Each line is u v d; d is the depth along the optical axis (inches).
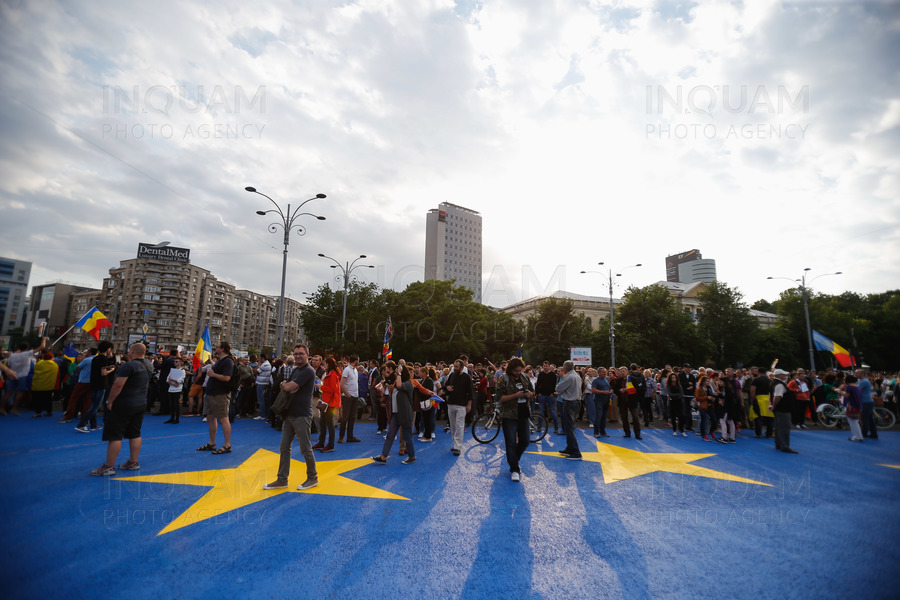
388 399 417.1
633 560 148.4
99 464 264.1
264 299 5423.2
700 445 397.7
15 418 439.5
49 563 136.4
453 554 150.4
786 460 329.4
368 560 144.0
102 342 391.2
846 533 175.3
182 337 3976.4
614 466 298.4
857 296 2353.6
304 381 231.1
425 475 264.5
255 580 129.0
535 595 123.9
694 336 1792.6
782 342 2046.0
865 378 465.4
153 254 3885.3
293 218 888.9
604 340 1760.6
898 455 354.9
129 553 144.9
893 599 122.8
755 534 173.6
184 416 526.6
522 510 199.5
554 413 465.1
